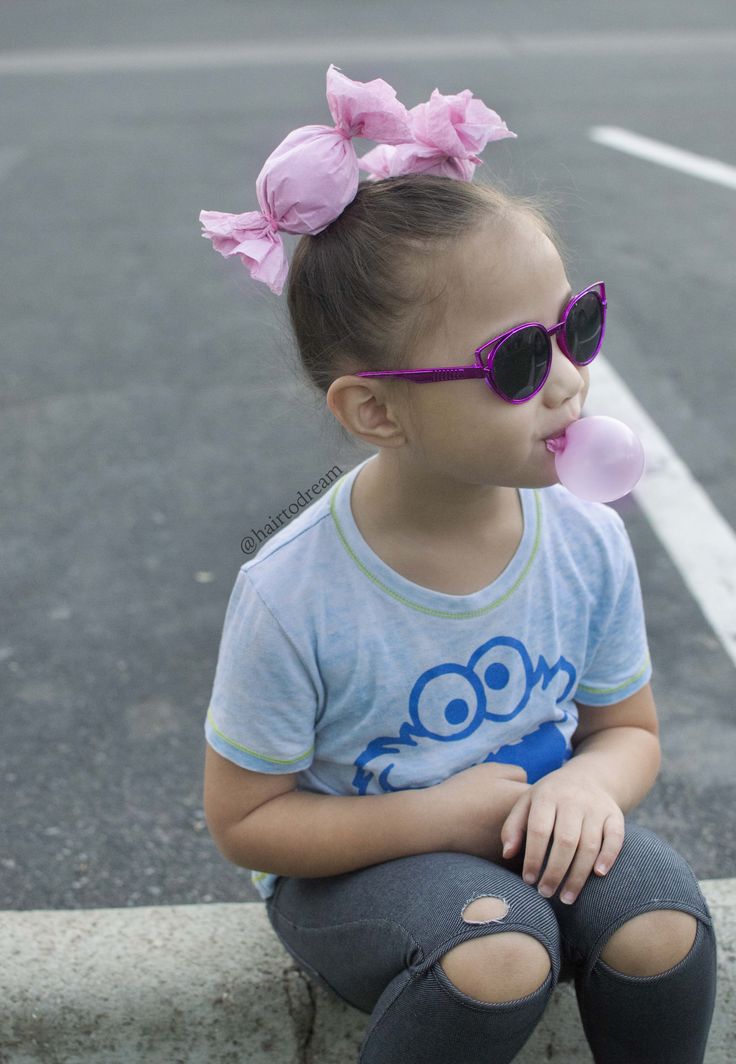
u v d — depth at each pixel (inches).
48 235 239.9
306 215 58.2
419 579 61.0
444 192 57.7
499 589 61.6
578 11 507.2
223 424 161.2
